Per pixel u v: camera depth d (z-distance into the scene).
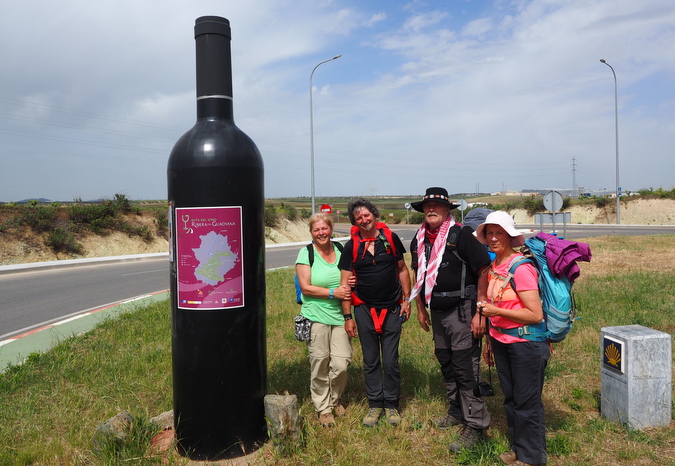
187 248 3.28
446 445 3.58
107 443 3.42
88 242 25.17
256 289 3.47
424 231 3.80
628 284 9.25
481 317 3.46
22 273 16.05
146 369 5.42
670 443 3.51
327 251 4.10
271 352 5.97
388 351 3.94
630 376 3.71
